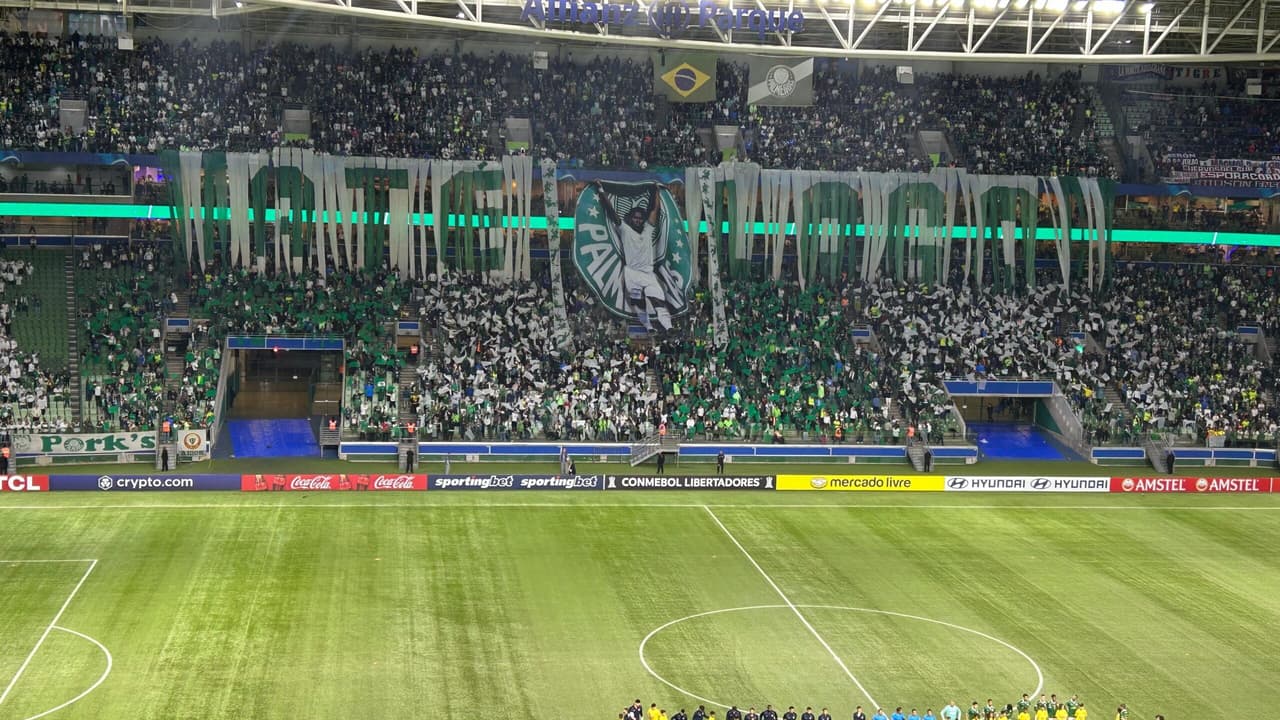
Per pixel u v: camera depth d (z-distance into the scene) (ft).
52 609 162.50
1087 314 308.81
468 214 291.17
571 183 300.61
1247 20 296.71
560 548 198.18
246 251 282.36
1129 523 225.15
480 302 292.61
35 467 243.40
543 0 266.77
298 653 150.61
